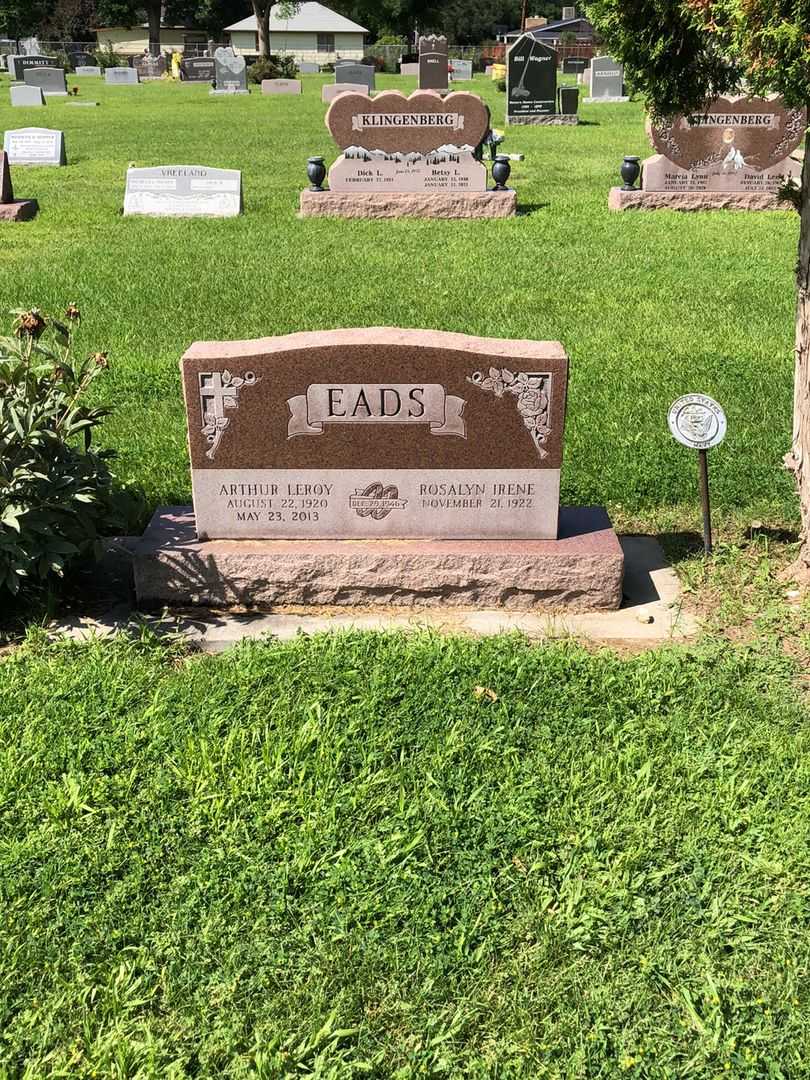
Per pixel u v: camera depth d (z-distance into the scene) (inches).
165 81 1270.9
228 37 1861.5
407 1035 91.7
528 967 95.3
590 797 108.0
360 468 135.4
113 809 106.7
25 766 110.6
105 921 98.2
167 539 138.7
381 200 350.9
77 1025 91.7
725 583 140.1
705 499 142.8
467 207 350.3
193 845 103.8
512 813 106.4
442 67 897.5
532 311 236.7
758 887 100.7
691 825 105.7
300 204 357.1
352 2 1660.9
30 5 1651.1
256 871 101.5
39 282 264.5
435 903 99.3
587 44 1440.7
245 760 111.5
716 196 355.9
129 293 254.1
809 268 132.3
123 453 169.0
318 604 138.1
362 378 132.0
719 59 142.3
